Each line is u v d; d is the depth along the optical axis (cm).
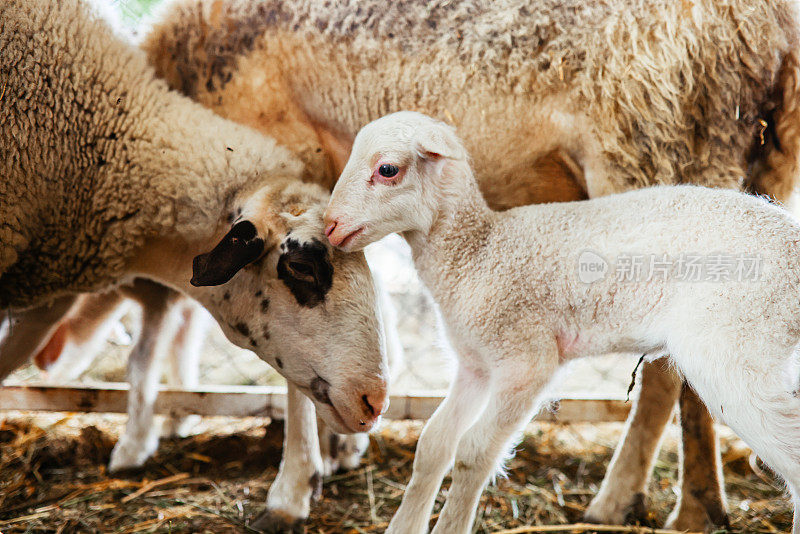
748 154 320
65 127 292
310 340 280
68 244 305
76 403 405
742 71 305
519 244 258
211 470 385
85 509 337
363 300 278
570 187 338
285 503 325
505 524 331
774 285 225
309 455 333
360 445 390
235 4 334
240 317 292
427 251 265
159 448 402
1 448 394
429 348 570
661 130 307
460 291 261
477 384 273
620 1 304
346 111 336
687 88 304
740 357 223
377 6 325
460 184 261
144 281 374
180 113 305
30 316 350
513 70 314
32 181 291
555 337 258
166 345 392
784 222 235
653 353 257
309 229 273
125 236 303
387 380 283
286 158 308
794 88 308
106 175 296
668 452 420
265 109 336
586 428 450
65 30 295
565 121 315
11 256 295
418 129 252
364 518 338
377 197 254
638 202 253
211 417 449
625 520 330
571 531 324
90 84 295
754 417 221
